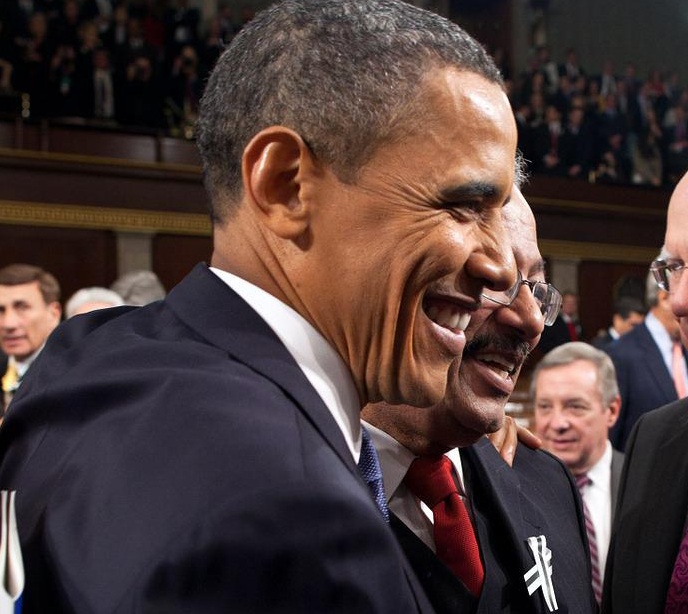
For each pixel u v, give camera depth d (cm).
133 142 801
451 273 59
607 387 231
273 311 61
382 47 58
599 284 992
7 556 49
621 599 122
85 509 50
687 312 117
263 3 1133
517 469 114
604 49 1405
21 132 759
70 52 810
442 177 58
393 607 50
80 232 777
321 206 58
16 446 60
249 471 48
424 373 61
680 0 1449
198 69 890
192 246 820
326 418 56
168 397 53
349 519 49
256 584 46
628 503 127
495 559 94
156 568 46
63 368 64
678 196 119
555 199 971
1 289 313
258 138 58
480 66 60
